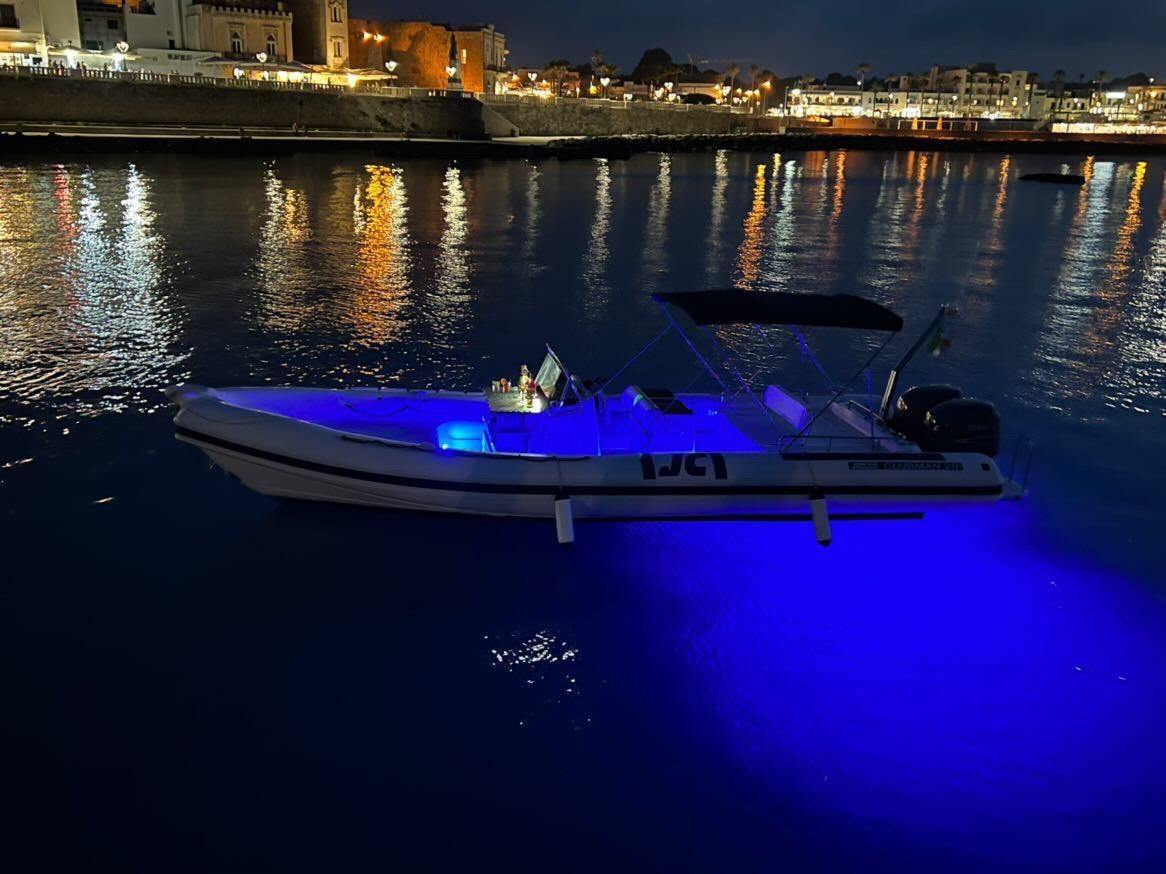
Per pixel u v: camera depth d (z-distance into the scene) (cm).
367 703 674
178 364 1515
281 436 895
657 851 554
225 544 888
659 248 3139
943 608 827
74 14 7688
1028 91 18400
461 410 1059
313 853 542
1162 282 2641
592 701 687
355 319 1889
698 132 13175
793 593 845
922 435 1002
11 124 6091
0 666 693
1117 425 1339
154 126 6894
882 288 2492
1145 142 14462
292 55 9350
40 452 1095
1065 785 614
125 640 732
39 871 521
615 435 1020
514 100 10362
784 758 634
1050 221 4347
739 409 1097
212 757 613
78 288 2097
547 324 1900
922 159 10888
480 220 3734
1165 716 685
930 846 562
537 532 932
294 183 4928
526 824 571
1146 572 898
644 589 844
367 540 906
